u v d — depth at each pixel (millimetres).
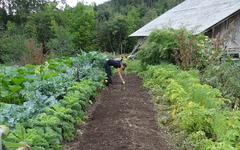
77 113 8070
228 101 9906
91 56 16125
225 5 22141
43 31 46188
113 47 49406
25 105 7305
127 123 7906
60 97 9227
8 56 27938
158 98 10320
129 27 49594
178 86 9555
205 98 8406
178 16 28078
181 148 6652
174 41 16156
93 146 6652
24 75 11727
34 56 21609
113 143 6719
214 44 14352
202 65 14273
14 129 6027
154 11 62688
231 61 13773
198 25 20094
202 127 6980
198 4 27750
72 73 12023
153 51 16844
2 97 9586
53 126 6484
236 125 6699
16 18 50812
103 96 11445
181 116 7312
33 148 5434
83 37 48188
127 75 17609
